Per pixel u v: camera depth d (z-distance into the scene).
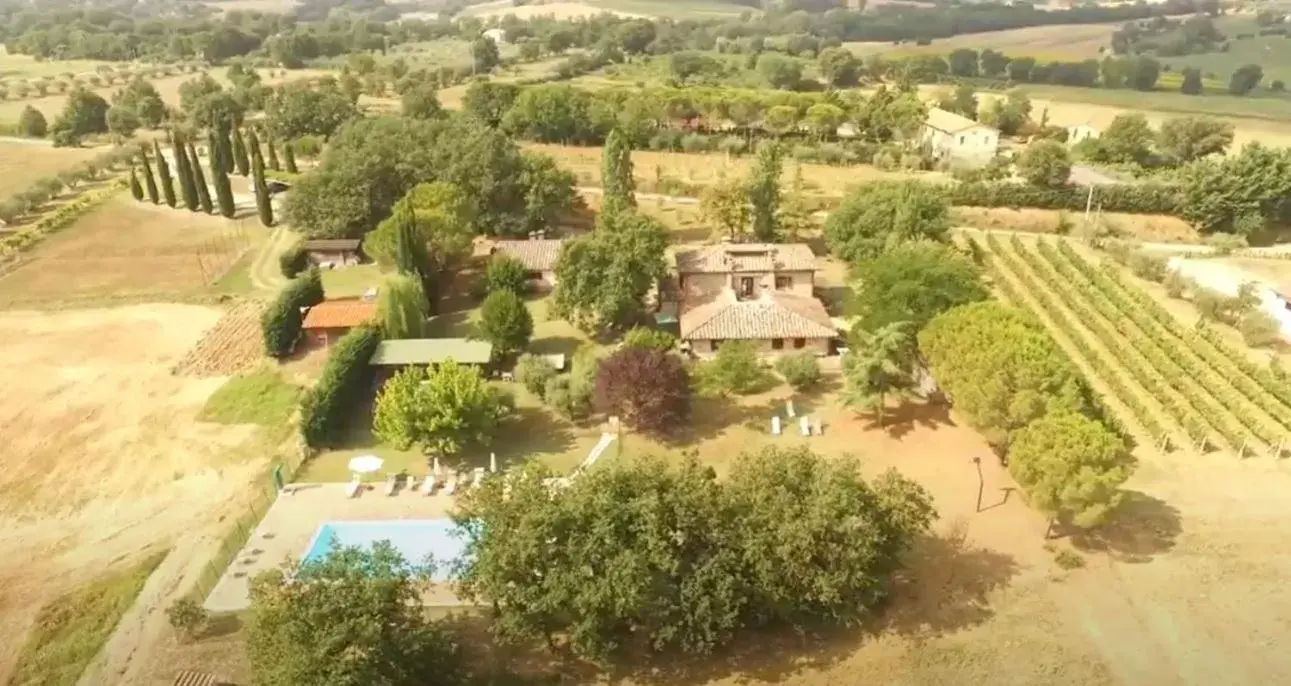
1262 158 108.44
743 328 76.19
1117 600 48.75
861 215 96.25
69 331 85.81
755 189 103.38
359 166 106.38
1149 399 70.31
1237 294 85.19
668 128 162.88
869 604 46.72
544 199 107.94
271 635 37.88
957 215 115.44
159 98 194.38
